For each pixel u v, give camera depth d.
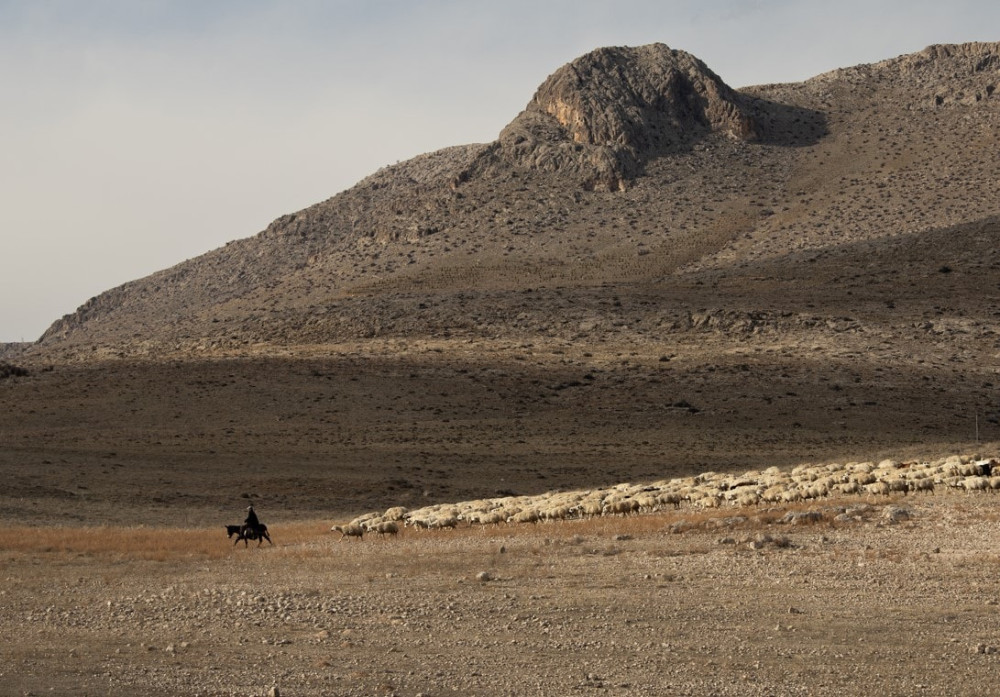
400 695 15.80
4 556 35.78
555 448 89.81
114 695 15.98
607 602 22.88
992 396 107.25
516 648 18.84
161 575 30.39
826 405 103.50
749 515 36.16
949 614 20.56
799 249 194.12
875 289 150.25
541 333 138.88
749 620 20.66
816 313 136.12
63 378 121.94
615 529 35.31
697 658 17.84
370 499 67.88
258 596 25.00
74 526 53.81
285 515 61.59
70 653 19.00
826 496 40.69
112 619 22.61
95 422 102.00
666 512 40.88
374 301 162.00
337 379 115.88
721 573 25.94
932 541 28.88
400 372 118.94
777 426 96.94
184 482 72.12
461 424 100.06
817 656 17.80
